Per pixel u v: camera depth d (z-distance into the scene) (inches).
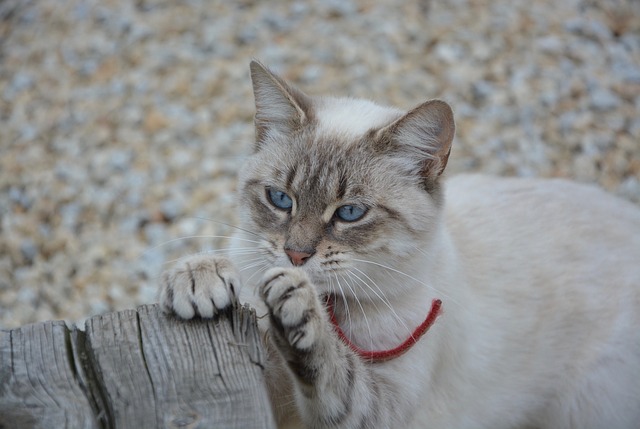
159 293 123.7
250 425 101.3
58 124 303.9
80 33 336.5
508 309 173.3
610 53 320.8
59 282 258.5
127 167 285.6
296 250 143.0
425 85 303.1
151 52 322.0
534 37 323.6
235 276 124.4
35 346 114.2
